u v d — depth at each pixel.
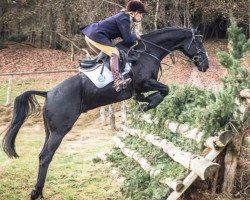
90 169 8.01
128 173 7.05
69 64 24.31
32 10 27.02
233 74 5.33
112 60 5.87
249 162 5.66
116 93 6.02
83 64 6.13
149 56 6.20
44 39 29.02
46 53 26.39
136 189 6.20
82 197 6.35
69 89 5.95
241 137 5.23
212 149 5.27
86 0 15.85
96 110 14.74
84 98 6.01
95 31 5.95
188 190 5.75
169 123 6.56
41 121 13.91
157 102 6.15
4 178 7.33
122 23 5.95
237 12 21.09
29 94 6.02
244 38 5.55
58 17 24.58
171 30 6.38
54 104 5.89
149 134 7.18
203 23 25.95
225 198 5.29
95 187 6.84
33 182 7.14
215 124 5.20
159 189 5.71
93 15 15.32
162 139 6.60
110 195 6.42
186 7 22.08
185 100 6.54
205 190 5.66
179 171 5.61
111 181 7.14
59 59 25.31
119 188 6.67
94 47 6.07
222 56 5.44
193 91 6.49
